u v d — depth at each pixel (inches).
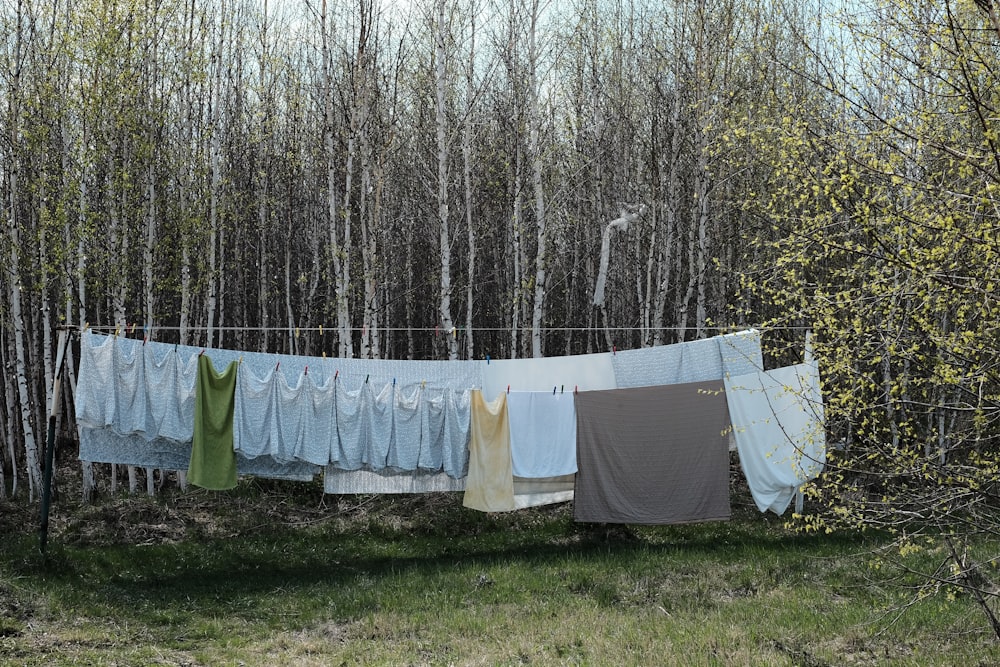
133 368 381.1
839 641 301.0
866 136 250.2
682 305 683.4
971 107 231.9
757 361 437.4
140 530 488.7
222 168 756.6
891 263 235.6
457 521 534.0
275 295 879.7
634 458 437.4
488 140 802.8
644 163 751.1
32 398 613.6
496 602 374.9
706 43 642.8
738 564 422.9
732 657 284.8
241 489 589.6
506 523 540.1
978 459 248.7
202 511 548.4
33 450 528.7
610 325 871.1
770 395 432.8
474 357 971.9
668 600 368.2
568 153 851.4
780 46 535.2
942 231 228.7
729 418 434.6
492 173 797.2
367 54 633.6
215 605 371.9
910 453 245.3
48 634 311.9
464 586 397.4
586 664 282.7
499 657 298.7
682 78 671.1
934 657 278.5
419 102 787.4
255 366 408.2
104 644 309.1
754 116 597.3
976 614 314.8
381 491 438.0
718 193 692.7
